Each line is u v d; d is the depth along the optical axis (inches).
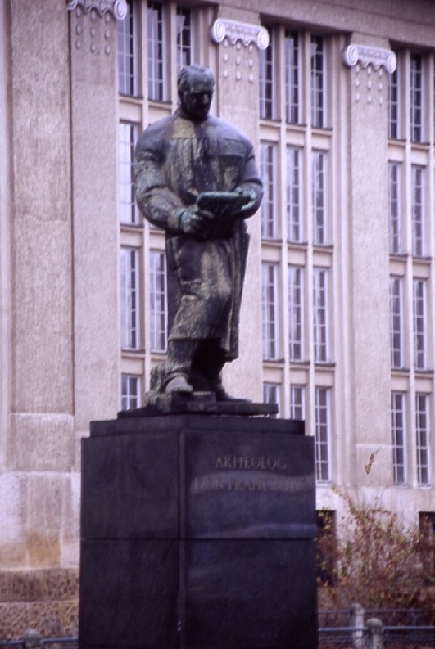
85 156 1973.4
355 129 2230.6
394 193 2298.2
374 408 2229.3
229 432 855.1
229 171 906.1
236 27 2112.5
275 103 2180.1
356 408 2210.9
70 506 1914.4
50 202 1923.0
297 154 2201.0
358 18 2236.7
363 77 2241.6
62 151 1932.8
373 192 2244.1
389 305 2266.2
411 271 2297.0
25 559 1867.6
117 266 1995.6
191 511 842.8
